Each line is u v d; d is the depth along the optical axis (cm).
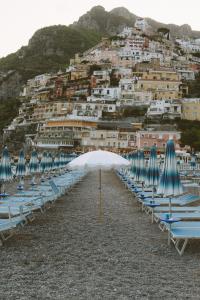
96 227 1241
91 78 14188
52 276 711
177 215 1124
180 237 851
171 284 667
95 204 1855
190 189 2330
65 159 5091
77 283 668
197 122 10838
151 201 1490
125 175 3478
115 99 12519
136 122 10912
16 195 1628
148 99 12338
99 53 16800
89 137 10488
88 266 784
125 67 15388
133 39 17350
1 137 13400
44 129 11694
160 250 927
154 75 13512
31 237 1079
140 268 771
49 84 16062
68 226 1259
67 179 2752
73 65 16962
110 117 11550
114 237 1082
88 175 4881
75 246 968
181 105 11275
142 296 602
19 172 2500
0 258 845
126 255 877
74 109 12031
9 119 15712
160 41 19200
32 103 14425
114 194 2350
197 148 9181
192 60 18088
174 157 1048
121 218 1429
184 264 802
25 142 12069
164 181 1042
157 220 1323
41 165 3491
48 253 893
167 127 10125
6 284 661
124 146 10275
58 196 2094
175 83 13088
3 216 1361
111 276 713
